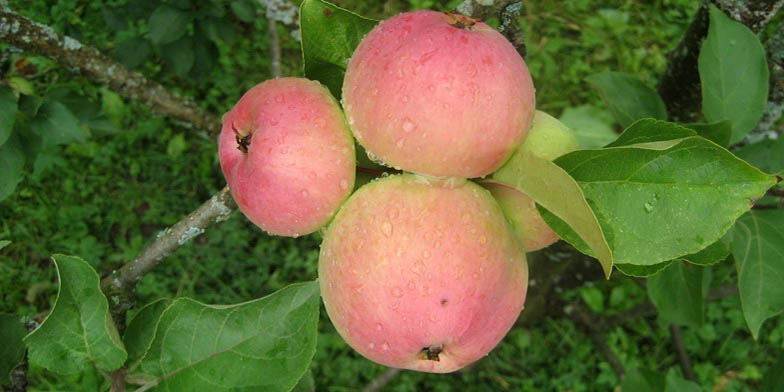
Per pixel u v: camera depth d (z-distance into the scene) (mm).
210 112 1106
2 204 1003
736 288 881
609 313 1070
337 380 991
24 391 483
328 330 1019
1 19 584
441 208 404
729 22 536
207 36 933
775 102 604
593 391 1043
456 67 389
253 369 425
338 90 448
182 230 495
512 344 1051
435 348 405
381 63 396
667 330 1058
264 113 415
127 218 1027
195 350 428
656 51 1213
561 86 1179
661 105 576
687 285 621
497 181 411
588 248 406
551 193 391
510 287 416
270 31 746
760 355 1066
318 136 411
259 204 419
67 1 1062
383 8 1165
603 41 1212
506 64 396
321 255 423
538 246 438
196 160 1065
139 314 467
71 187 1030
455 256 398
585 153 404
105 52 1066
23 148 644
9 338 468
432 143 393
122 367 443
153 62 1112
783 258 526
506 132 396
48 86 1035
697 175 399
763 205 537
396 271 398
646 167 403
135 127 1071
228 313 429
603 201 409
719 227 398
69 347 432
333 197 415
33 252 1000
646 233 404
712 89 540
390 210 405
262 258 1015
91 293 433
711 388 1052
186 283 992
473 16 459
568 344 1052
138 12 909
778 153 542
